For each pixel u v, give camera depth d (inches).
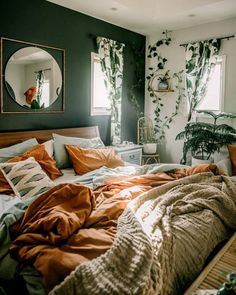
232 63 161.5
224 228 78.4
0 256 59.8
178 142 189.3
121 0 139.5
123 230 58.4
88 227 64.4
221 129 154.9
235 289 40.3
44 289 49.9
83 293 44.6
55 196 70.9
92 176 111.0
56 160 126.4
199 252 64.3
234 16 157.9
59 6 141.9
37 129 137.9
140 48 194.4
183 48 180.7
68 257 51.4
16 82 127.3
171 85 189.0
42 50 136.2
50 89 141.5
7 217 65.4
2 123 124.6
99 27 163.6
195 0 142.5
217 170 105.0
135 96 194.9
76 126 156.7
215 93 172.4
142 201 77.9
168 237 59.2
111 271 47.8
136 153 172.4
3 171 93.4
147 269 47.6
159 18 162.2
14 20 124.6
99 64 166.9
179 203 76.2
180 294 57.7
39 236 57.7
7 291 58.1
